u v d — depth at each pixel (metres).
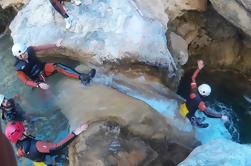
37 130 6.06
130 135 5.51
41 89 6.49
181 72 7.13
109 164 5.09
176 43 6.95
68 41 6.65
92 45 6.55
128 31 6.48
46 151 5.45
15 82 6.88
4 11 7.85
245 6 5.82
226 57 7.39
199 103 5.96
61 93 6.33
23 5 7.59
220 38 7.27
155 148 5.49
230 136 6.52
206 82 7.39
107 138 5.38
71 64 6.74
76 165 5.18
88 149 5.27
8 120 6.02
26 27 7.02
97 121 5.66
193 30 7.20
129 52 6.37
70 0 6.84
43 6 7.06
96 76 6.42
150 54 6.39
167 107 6.13
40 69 6.52
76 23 6.69
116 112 5.77
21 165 5.84
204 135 6.15
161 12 6.80
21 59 6.41
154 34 6.49
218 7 6.30
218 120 6.52
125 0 6.72
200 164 4.77
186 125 5.96
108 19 6.61
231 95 7.23
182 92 7.22
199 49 7.41
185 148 5.61
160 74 6.52
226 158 4.79
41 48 6.56
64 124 5.98
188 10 6.95
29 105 6.38
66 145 5.48
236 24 6.32
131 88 6.26
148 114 5.77
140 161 5.24
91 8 6.74
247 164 4.75
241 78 7.41
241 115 6.99
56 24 6.82
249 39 6.99
